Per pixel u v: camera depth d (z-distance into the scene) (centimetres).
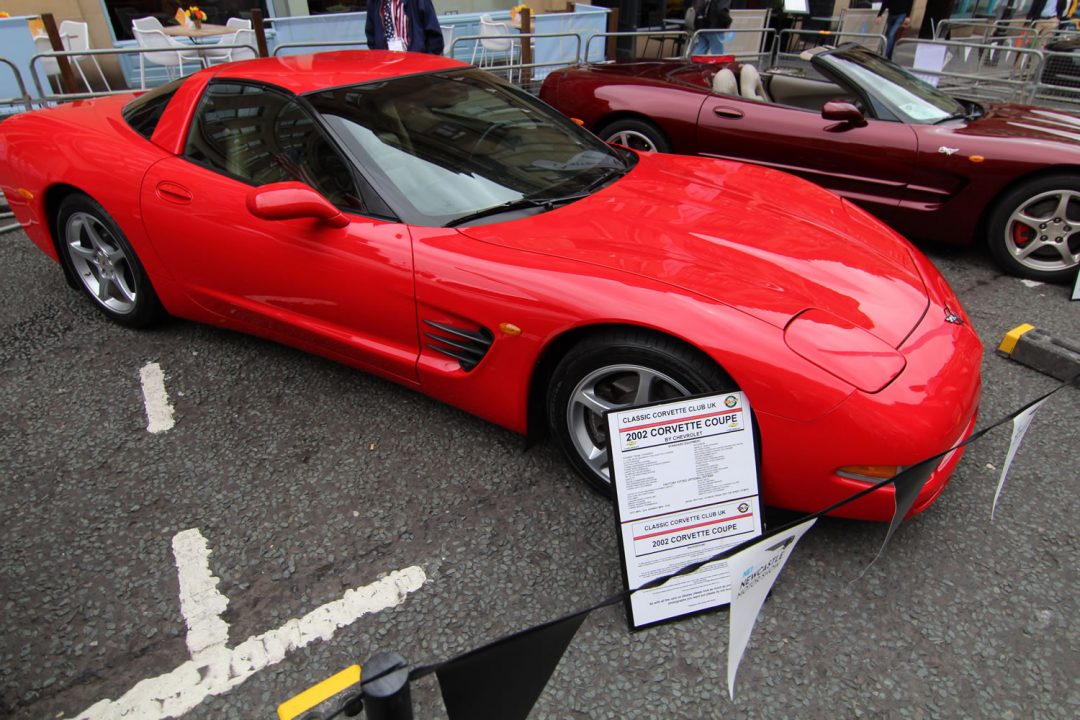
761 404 192
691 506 194
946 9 1384
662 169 316
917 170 422
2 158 347
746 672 183
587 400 226
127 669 186
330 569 215
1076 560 218
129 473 257
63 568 217
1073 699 176
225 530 230
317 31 799
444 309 240
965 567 215
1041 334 331
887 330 209
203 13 841
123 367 322
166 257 306
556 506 239
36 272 420
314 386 306
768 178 316
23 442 273
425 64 326
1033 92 724
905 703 176
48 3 755
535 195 271
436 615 200
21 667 186
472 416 285
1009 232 416
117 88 819
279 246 268
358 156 264
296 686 181
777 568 140
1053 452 267
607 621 198
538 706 175
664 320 201
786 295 212
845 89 474
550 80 559
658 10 1231
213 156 292
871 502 196
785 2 959
